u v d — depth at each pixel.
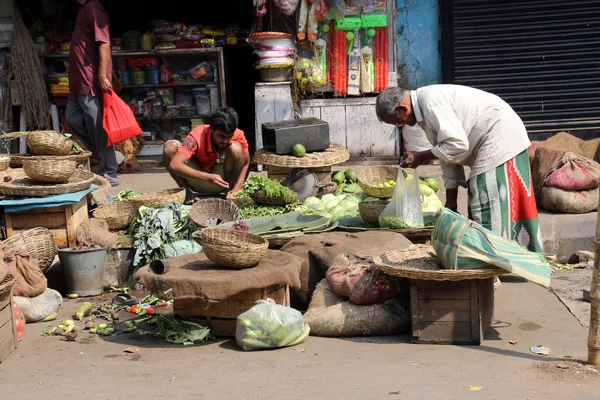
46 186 6.06
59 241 6.12
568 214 6.92
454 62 9.45
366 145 9.26
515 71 9.43
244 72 11.14
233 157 6.64
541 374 3.96
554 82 9.44
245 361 4.35
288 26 9.33
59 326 5.02
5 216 6.08
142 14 10.86
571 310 5.08
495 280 5.59
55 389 4.02
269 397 3.79
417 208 5.65
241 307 4.76
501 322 4.93
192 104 10.21
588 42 9.34
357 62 9.16
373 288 4.72
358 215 6.19
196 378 4.10
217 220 6.21
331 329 4.75
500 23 9.34
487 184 5.29
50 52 10.01
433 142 5.48
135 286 5.98
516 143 5.29
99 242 6.01
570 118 9.49
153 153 10.09
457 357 4.28
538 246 5.41
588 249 6.71
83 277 5.81
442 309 4.52
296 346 4.61
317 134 7.05
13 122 9.98
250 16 10.91
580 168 6.96
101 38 8.19
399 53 9.46
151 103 10.16
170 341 4.72
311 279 5.25
